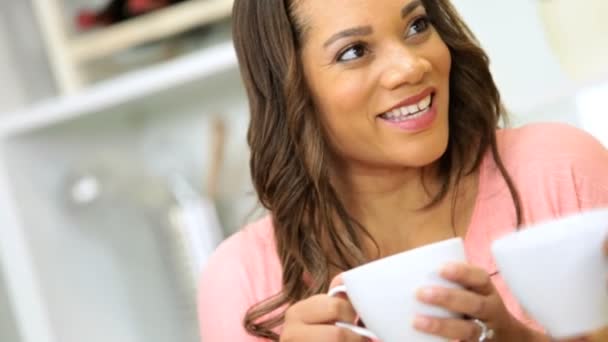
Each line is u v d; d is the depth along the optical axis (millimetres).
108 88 2404
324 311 994
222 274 1513
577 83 1919
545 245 795
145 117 2740
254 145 1468
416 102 1276
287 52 1369
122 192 2684
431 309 897
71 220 2689
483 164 1402
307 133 1393
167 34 2449
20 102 2705
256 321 1413
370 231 1456
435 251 891
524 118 1980
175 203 2633
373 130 1315
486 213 1372
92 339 2674
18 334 2664
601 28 1882
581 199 1315
